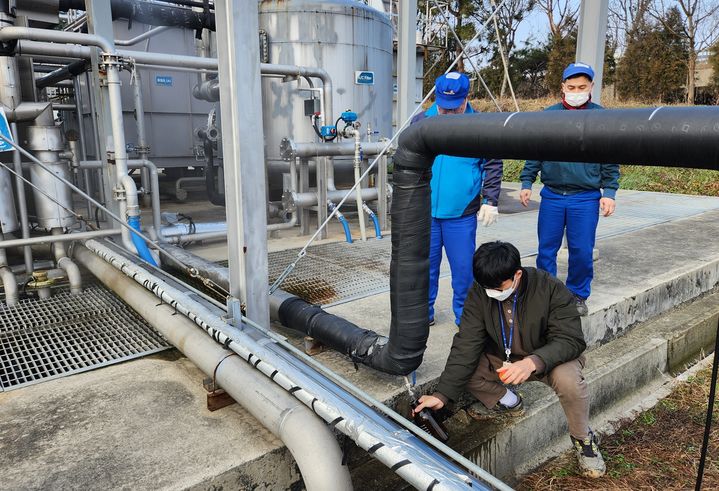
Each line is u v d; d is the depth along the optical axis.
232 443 2.02
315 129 5.50
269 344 2.35
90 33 4.12
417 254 2.11
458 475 1.58
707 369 3.80
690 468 2.70
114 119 3.83
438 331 3.14
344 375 2.56
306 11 6.02
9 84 3.69
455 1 24.17
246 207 2.48
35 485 1.78
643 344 3.62
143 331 3.19
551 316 2.23
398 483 2.33
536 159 1.51
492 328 2.29
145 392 2.44
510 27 24.64
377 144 5.57
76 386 2.49
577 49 4.49
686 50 19.39
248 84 2.38
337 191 5.60
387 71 6.77
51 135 3.96
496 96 24.19
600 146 1.31
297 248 5.10
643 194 9.13
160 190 9.27
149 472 1.85
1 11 3.66
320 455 1.76
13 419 2.20
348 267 4.45
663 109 1.22
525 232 5.86
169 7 6.99
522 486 2.59
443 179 2.82
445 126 1.75
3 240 3.72
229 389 2.14
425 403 2.30
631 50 19.56
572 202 3.21
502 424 2.66
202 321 2.45
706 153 1.14
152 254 4.16
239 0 2.28
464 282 3.02
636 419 3.18
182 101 9.01
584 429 2.48
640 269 4.43
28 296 3.82
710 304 4.47
